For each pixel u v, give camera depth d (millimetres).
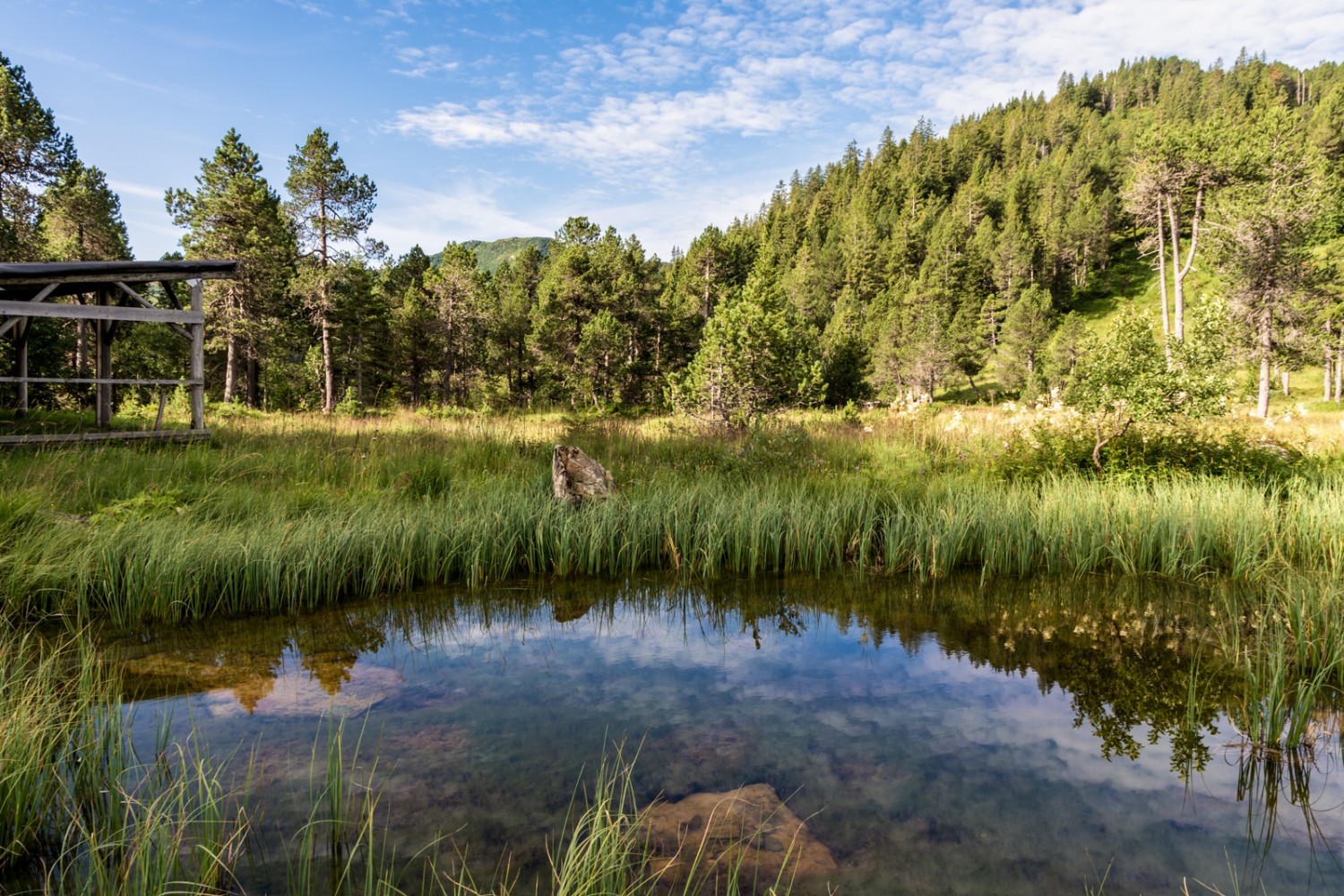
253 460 8789
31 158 24062
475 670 3980
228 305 30016
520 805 2580
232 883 2107
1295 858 2346
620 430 14500
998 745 3119
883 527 6902
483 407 30609
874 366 54906
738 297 20000
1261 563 6004
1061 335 55719
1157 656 4223
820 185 164625
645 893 2072
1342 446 10906
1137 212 39406
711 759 2959
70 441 9922
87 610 4676
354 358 40844
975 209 98562
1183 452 8508
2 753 2473
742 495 7289
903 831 2459
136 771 2738
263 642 4418
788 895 2094
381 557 5641
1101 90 167875
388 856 2266
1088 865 2297
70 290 12273
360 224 32250
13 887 2133
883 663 4137
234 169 31031
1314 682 3283
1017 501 7062
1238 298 30047
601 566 6266
